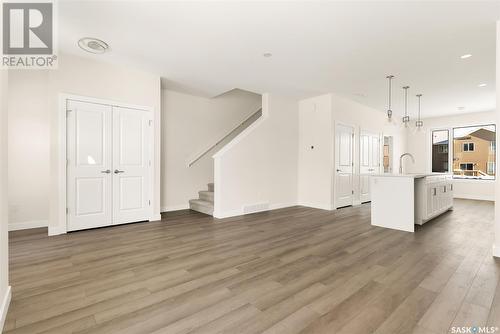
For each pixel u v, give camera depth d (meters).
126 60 3.72
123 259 2.62
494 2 2.31
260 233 3.62
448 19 2.60
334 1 2.32
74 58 3.56
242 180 5.00
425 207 4.10
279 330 1.52
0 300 1.56
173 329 1.53
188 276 2.24
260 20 2.64
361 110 6.35
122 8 2.43
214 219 4.53
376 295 1.92
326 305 1.79
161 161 5.23
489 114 6.91
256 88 5.09
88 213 3.74
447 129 7.70
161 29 2.83
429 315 1.67
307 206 5.86
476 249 2.94
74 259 2.62
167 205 5.32
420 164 8.17
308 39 3.05
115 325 1.56
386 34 2.92
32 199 3.86
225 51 3.40
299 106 6.10
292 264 2.51
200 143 5.80
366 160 6.55
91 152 3.74
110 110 3.89
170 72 4.20
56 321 1.59
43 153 3.93
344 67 3.94
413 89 5.04
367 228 3.91
